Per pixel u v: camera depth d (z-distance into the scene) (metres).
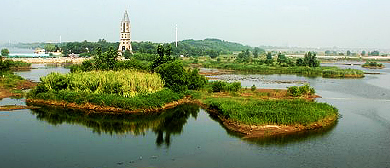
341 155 48.56
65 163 44.28
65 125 63.31
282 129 58.94
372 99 95.69
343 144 53.25
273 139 54.75
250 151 49.50
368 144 53.56
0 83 101.12
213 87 97.88
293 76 167.88
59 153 47.97
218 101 77.69
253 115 61.44
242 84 127.88
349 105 85.44
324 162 45.84
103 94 77.81
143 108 73.75
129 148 50.62
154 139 55.44
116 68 113.75
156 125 64.50
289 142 53.53
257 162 45.34
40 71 165.25
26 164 43.88
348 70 177.25
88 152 48.56
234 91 95.56
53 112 72.44
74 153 48.09
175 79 89.44
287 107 67.38
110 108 73.94
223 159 46.25
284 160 46.22
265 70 197.75
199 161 45.44
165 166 43.47
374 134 59.03
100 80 80.19
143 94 79.56
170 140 54.78
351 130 61.19
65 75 85.94
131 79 79.56
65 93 79.69
